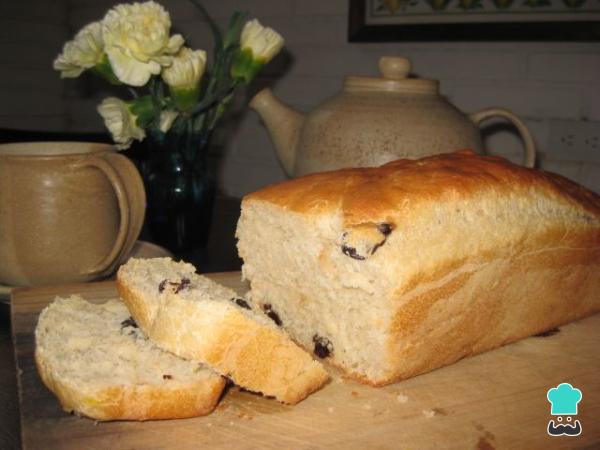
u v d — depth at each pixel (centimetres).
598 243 44
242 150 97
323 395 34
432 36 75
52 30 111
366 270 35
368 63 83
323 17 86
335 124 55
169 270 40
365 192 37
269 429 31
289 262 40
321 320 39
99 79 109
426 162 41
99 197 46
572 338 42
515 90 73
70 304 40
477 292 38
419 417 32
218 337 31
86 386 30
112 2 104
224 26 95
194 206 59
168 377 31
